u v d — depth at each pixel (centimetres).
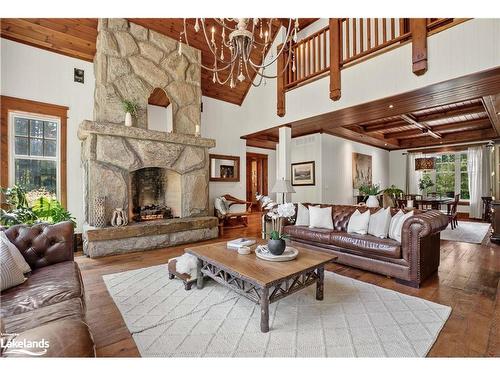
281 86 542
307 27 635
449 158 869
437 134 728
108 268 342
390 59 369
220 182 668
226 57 589
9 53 403
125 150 429
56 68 445
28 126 428
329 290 269
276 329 197
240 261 238
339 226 402
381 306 233
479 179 781
